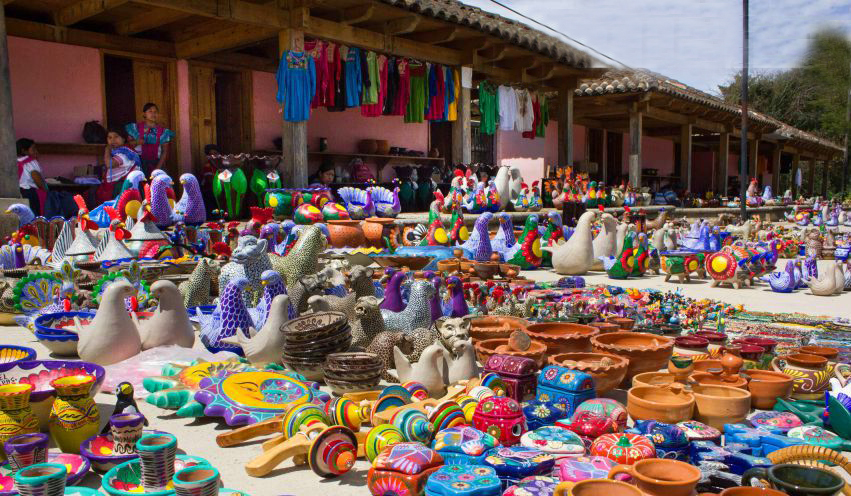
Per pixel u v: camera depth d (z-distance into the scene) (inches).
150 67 522.3
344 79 509.4
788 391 160.1
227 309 198.2
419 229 422.0
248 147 573.0
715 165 1349.7
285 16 444.5
